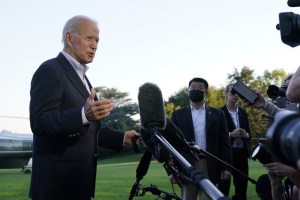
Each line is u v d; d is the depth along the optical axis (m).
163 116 2.37
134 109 102.69
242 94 3.51
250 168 25.12
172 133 2.55
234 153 8.06
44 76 3.39
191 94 6.90
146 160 2.92
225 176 6.96
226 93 8.58
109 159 73.38
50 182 3.35
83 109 3.12
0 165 41.19
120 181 19.39
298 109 2.86
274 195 3.33
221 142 7.02
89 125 3.19
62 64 3.56
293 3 2.29
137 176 2.98
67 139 3.38
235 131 7.98
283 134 0.73
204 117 6.89
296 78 2.43
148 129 2.29
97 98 3.92
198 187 1.34
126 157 73.00
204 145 6.80
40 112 3.26
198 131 6.84
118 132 3.80
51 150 3.38
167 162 2.09
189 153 2.63
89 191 3.49
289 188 3.60
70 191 3.38
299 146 0.69
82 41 3.69
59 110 3.40
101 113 3.02
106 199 11.70
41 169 3.38
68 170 3.37
